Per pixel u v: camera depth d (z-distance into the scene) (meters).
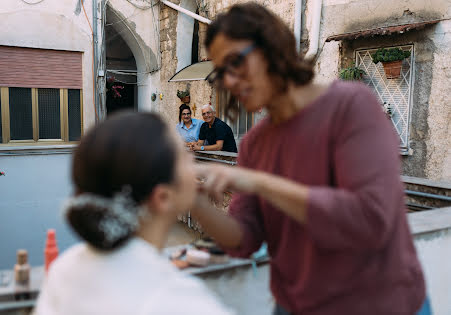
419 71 5.89
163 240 0.83
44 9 9.51
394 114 6.26
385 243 1.00
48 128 9.91
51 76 9.81
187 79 9.97
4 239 6.86
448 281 2.12
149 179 0.72
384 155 0.92
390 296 1.01
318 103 1.02
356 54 6.67
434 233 2.02
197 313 0.68
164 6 11.19
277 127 1.11
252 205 1.27
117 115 0.78
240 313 1.65
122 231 0.71
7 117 9.46
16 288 1.33
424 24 5.56
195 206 1.14
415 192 2.88
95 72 10.19
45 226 7.54
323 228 0.88
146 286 0.70
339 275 1.01
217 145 5.96
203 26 10.31
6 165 8.53
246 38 1.01
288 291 1.13
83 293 0.71
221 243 1.23
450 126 5.57
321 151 1.00
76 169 0.75
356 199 0.88
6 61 9.36
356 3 6.58
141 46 11.40
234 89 1.07
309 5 7.26
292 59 1.04
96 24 10.10
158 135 0.75
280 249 1.15
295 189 0.91
